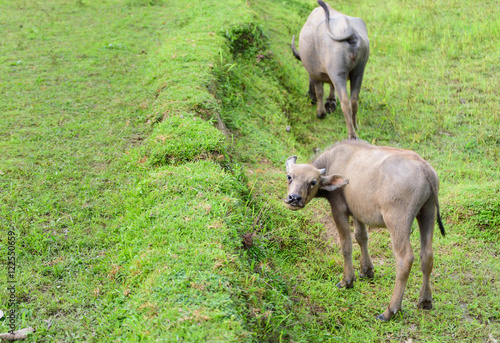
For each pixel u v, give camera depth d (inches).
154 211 207.6
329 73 344.8
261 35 466.6
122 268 186.1
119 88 344.5
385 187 184.4
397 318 191.3
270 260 216.1
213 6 506.6
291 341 165.0
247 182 258.4
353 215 205.5
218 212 202.1
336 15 363.6
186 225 193.9
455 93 414.0
